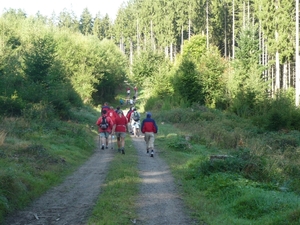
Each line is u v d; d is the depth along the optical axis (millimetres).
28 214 7914
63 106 26922
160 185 10961
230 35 76812
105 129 18859
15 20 57688
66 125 22328
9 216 7734
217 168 11766
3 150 12742
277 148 21828
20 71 31000
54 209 8289
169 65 62875
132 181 11148
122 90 71812
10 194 8414
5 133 15648
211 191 9930
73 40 52281
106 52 58094
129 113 26719
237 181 10305
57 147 16094
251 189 9359
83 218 7582
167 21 76562
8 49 33406
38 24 55031
